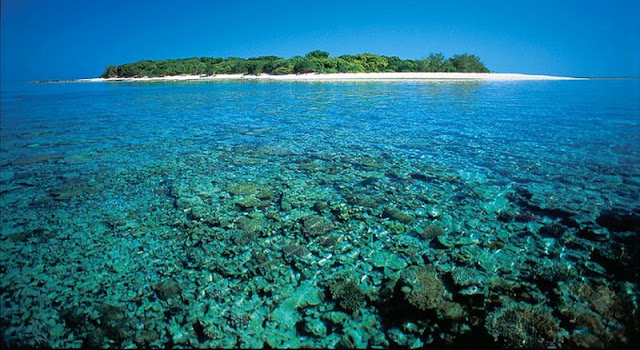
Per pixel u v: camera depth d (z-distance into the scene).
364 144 10.50
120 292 3.94
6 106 23.20
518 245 4.72
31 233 5.33
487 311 3.46
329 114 16.64
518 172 7.66
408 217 5.66
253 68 63.38
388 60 67.38
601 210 5.67
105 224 5.59
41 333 3.37
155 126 14.22
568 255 4.42
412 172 7.84
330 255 4.62
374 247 4.79
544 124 13.32
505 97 24.78
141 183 7.45
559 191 6.54
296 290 3.94
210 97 27.23
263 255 4.64
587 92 29.88
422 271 4.18
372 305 3.65
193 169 8.34
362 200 6.38
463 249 4.67
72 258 4.65
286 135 12.00
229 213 5.93
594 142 10.21
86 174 8.08
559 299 3.58
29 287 4.05
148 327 3.43
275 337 3.30
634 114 15.66
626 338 3.05
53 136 12.38
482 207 5.96
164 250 4.79
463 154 9.17
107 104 23.70
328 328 3.38
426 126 13.23
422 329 3.30
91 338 3.31
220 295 3.88
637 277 3.91
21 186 7.34
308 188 7.02
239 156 9.41
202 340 3.27
